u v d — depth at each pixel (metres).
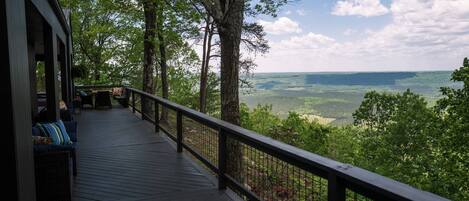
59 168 3.76
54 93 5.87
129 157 5.81
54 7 5.89
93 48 24.72
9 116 2.28
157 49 19.77
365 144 34.84
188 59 26.61
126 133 8.12
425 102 32.19
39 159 3.68
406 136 31.19
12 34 2.38
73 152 4.73
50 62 5.86
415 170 28.84
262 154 3.35
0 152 2.28
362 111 37.03
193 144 5.69
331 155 35.56
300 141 30.11
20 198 2.40
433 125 28.69
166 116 10.17
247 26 16.67
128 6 14.88
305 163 2.36
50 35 5.86
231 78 9.23
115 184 4.44
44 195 3.71
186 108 5.63
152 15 13.98
